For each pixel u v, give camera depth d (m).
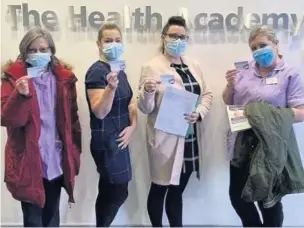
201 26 2.76
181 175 2.53
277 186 2.20
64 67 2.38
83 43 2.76
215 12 2.76
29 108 2.10
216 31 2.77
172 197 2.59
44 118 2.20
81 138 2.63
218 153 2.87
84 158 2.85
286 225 2.91
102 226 2.47
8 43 2.74
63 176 2.29
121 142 2.37
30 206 2.20
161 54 2.54
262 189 2.13
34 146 2.12
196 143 2.57
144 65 2.50
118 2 2.73
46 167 2.23
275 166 2.13
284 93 2.29
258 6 2.75
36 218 2.22
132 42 2.77
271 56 2.26
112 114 2.32
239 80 2.40
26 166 2.12
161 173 2.49
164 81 2.40
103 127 2.31
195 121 2.47
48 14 2.72
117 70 2.25
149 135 2.51
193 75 2.52
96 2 2.73
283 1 2.75
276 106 2.27
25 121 2.10
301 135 2.85
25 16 2.72
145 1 2.74
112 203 2.43
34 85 2.17
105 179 2.37
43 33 2.18
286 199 2.91
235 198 2.46
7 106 2.03
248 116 2.21
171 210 2.59
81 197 2.88
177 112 2.42
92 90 2.26
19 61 2.19
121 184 2.38
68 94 2.30
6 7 2.71
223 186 2.89
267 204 2.17
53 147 2.24
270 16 2.75
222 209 2.91
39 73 2.14
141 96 2.37
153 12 2.74
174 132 2.43
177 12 2.75
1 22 2.72
